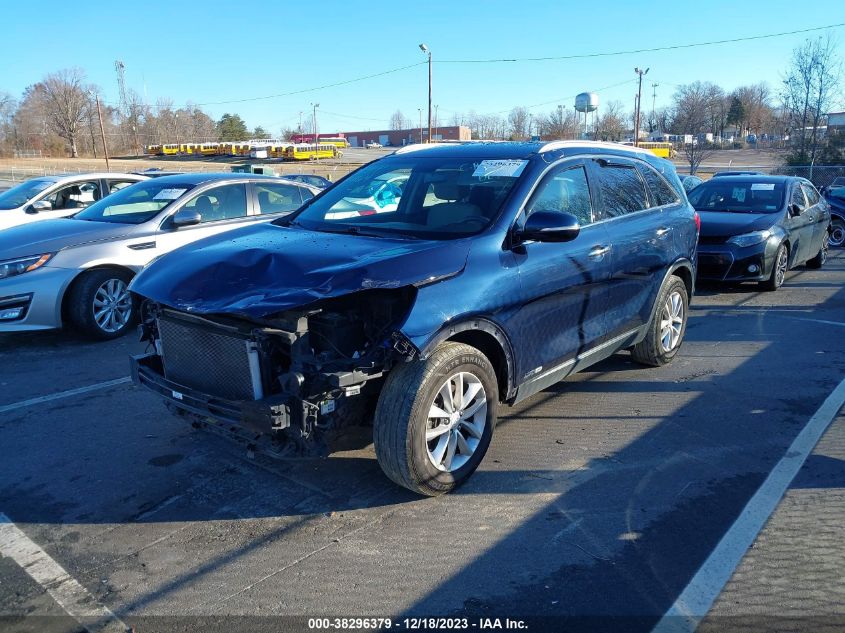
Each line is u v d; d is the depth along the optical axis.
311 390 3.41
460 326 3.68
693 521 3.59
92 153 101.00
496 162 4.67
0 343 7.19
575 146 5.05
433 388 3.58
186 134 115.00
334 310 3.52
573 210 4.73
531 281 4.14
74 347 7.03
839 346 7.04
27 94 97.88
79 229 7.33
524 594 2.99
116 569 3.20
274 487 3.98
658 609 2.88
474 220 4.19
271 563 3.23
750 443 4.59
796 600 2.93
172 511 3.72
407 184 4.77
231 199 8.38
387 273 3.46
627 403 5.34
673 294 6.06
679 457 4.37
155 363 4.25
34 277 6.72
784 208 10.44
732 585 3.04
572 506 3.75
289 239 4.19
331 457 4.35
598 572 3.14
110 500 3.85
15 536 3.48
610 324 5.11
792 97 34.84
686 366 6.30
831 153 34.78
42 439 4.67
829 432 4.76
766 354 6.72
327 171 58.31
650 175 5.83
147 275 4.07
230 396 3.62
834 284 10.81
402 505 3.77
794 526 3.53
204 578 3.12
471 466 3.95
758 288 10.27
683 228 5.98
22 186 12.16
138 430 4.82
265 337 3.42
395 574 3.14
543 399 5.43
